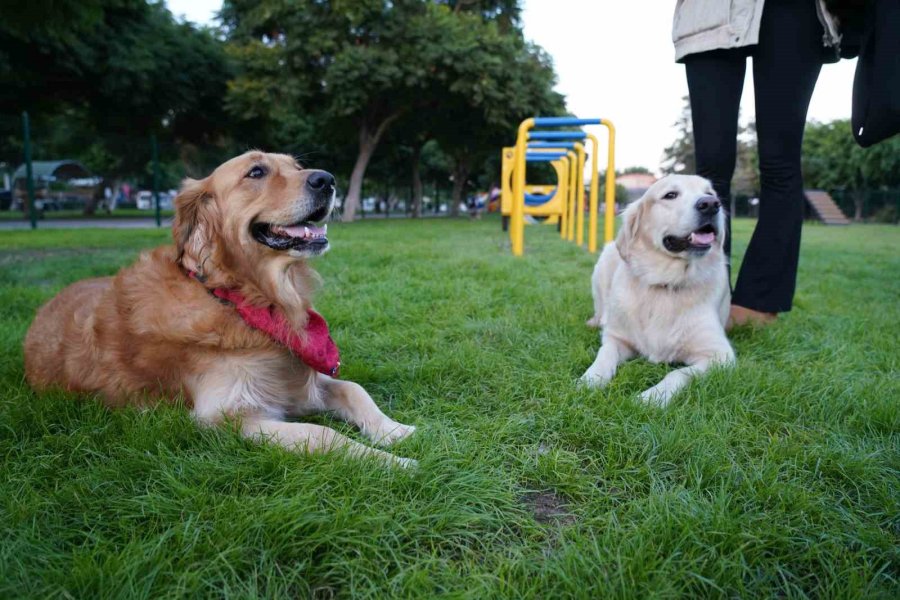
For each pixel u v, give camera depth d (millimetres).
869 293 5246
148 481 1698
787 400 2395
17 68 19891
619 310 3277
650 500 1594
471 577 1311
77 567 1286
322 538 1405
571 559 1335
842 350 3207
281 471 1756
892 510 1587
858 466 1813
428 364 2881
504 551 1443
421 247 8945
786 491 1643
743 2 3330
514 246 8297
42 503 1576
